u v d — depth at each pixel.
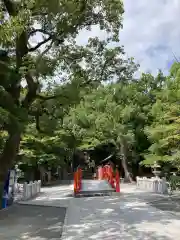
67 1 12.27
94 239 7.89
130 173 31.78
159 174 21.64
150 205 13.96
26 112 10.44
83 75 15.80
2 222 10.48
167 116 14.50
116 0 14.21
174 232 8.46
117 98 30.53
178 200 15.50
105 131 31.25
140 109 30.34
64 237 8.18
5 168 12.98
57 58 14.63
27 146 26.61
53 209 13.39
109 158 37.56
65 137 30.11
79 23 14.14
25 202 15.48
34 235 8.57
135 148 31.19
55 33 13.91
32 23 12.93
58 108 15.17
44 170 30.81
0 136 13.23
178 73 20.23
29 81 13.44
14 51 13.16
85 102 31.70
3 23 8.68
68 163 41.41
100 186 21.09
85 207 13.62
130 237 7.98
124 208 13.05
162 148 17.34
